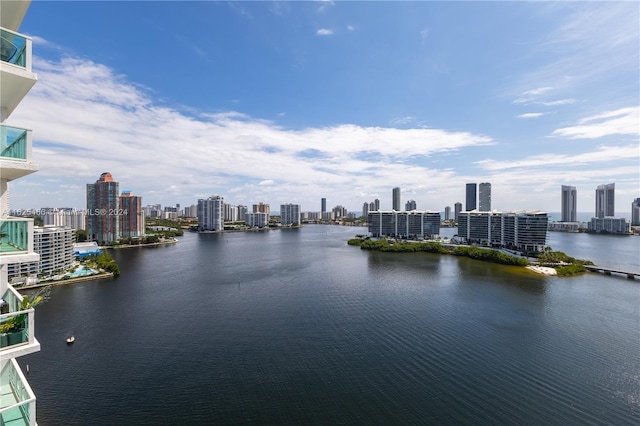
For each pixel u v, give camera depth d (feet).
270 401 145.38
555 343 201.16
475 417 134.92
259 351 191.72
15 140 50.90
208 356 185.26
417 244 648.38
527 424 130.82
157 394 149.79
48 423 130.93
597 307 272.31
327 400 146.00
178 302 286.25
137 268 452.35
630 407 140.26
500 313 256.93
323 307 272.92
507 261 477.77
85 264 442.50
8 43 50.90
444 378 162.71
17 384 55.21
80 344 200.23
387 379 162.20
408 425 131.13
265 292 321.11
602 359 181.16
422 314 255.29
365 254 593.42
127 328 226.38
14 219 48.83
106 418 134.00
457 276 394.73
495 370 170.09
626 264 488.02
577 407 140.56
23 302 52.65
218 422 132.57
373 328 226.79
